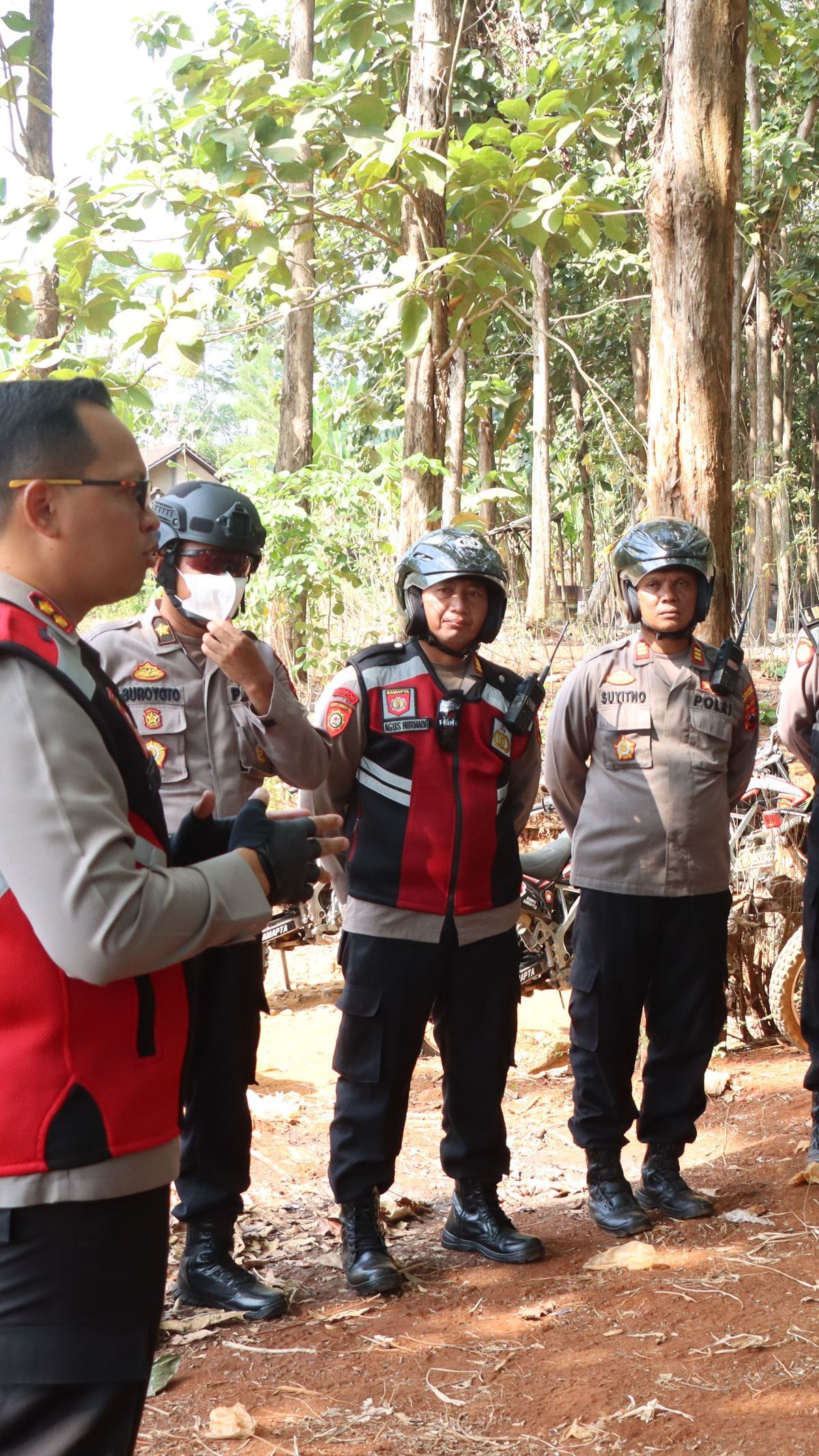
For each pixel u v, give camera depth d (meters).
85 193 6.07
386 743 3.48
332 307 11.59
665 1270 3.41
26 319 6.22
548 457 19.55
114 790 1.62
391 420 14.62
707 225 5.19
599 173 15.85
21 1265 1.56
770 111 17.64
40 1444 1.59
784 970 5.24
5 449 1.62
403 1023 3.45
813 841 4.09
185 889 1.63
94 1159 1.58
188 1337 3.16
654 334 5.35
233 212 6.33
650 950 3.79
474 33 12.27
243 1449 2.62
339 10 7.28
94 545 1.65
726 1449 2.52
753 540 22.64
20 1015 1.57
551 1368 2.91
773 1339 2.96
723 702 3.85
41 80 5.74
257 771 3.34
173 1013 1.71
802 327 29.47
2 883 1.55
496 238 7.05
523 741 3.63
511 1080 5.46
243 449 34.62
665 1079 3.86
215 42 6.46
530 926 5.68
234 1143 3.31
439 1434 2.64
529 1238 3.58
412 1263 3.60
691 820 3.76
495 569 3.46
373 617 10.23
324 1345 3.09
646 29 9.84
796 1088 4.95
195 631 3.29
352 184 7.58
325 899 6.36
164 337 5.98
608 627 10.80
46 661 1.57
